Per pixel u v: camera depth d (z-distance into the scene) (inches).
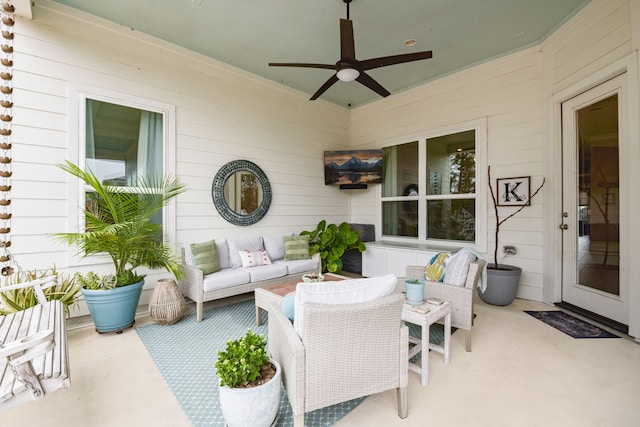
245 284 140.3
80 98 123.5
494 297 141.9
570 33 129.3
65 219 120.3
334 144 229.3
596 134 123.0
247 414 56.9
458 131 179.3
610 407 70.0
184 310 126.4
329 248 195.8
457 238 182.1
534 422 65.2
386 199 219.6
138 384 80.7
